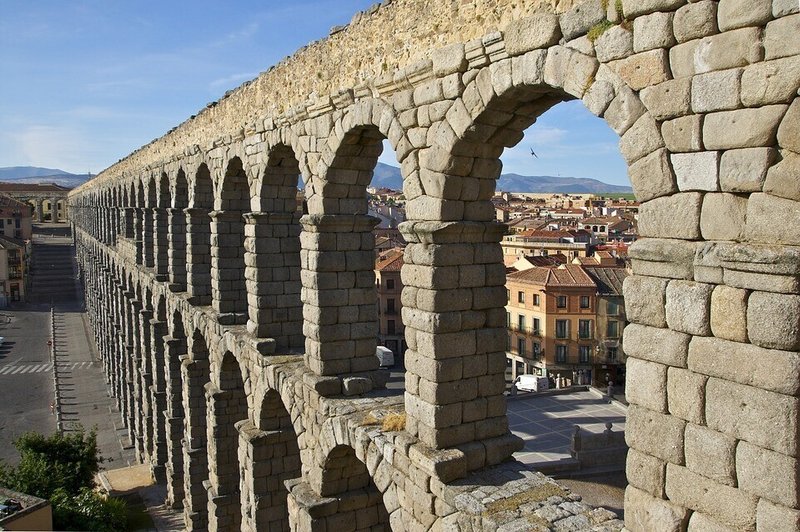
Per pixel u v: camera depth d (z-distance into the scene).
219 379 29.22
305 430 21.33
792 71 8.77
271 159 24.52
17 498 30.34
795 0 8.65
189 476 34.09
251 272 25.39
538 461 41.09
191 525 33.94
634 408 11.02
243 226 29.91
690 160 10.09
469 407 16.09
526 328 72.06
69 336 98.12
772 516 9.16
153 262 47.38
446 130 15.16
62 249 158.88
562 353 69.19
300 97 21.80
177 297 36.25
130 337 54.00
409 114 16.34
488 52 13.70
